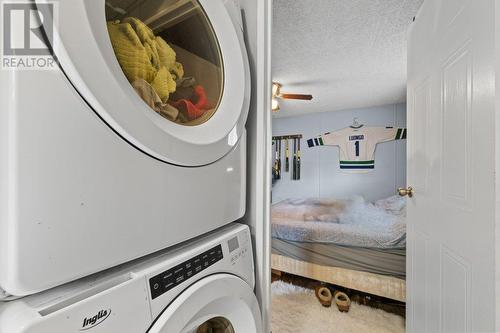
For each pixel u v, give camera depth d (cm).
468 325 73
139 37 58
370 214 286
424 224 108
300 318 204
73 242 39
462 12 78
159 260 56
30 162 34
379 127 390
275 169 475
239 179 85
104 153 43
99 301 41
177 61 71
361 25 177
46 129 36
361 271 227
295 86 301
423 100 110
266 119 97
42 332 34
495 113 61
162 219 55
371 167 396
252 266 86
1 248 34
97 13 42
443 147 90
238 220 99
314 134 441
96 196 42
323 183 434
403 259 212
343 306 211
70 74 37
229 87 80
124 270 51
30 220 34
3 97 34
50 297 40
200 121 71
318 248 248
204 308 63
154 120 53
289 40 197
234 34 82
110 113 42
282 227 271
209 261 66
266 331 96
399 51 214
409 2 152
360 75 266
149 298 49
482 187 67
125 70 53
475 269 70
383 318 204
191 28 75
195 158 62
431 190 101
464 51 76
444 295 89
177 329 52
